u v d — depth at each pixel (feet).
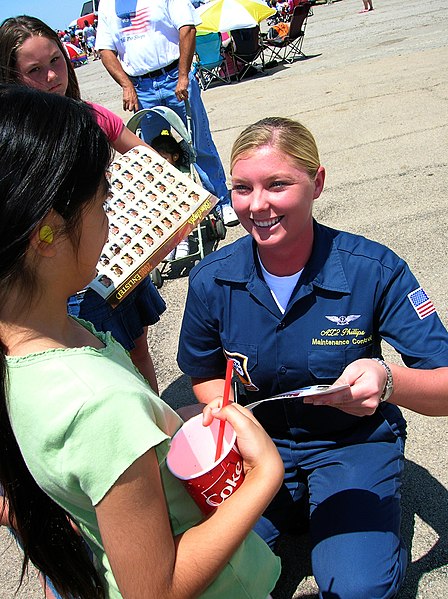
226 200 16.10
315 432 6.25
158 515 3.34
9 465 3.68
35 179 3.04
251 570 4.43
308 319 5.74
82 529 3.95
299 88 31.09
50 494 3.53
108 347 3.93
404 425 6.46
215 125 27.27
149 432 3.24
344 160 19.24
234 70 37.68
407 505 7.52
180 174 7.08
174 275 14.47
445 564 6.75
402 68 30.07
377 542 5.46
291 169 5.19
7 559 7.86
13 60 7.30
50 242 3.21
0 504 4.54
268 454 3.85
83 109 3.39
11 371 3.31
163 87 14.58
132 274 6.45
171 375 10.96
